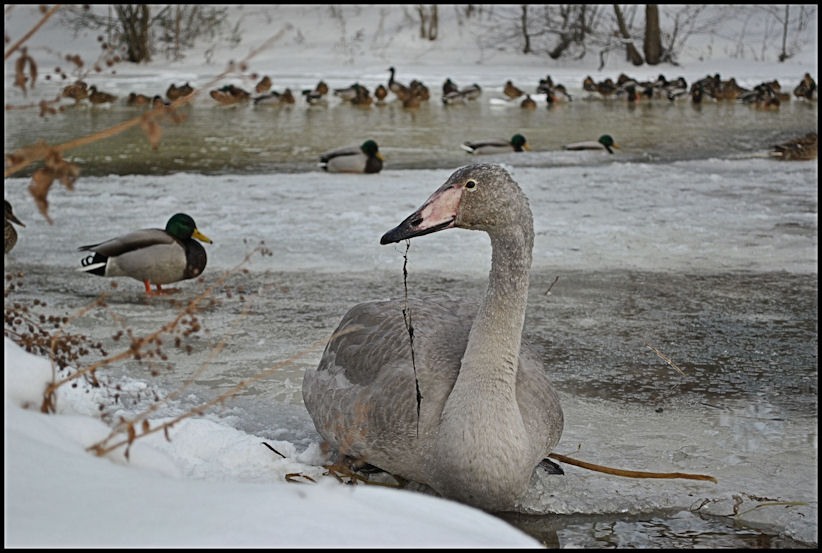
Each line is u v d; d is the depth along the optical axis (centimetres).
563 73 4238
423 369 490
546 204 1343
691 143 2100
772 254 1070
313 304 873
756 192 1439
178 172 1628
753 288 941
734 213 1283
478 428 457
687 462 559
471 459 458
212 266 998
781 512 496
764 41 4584
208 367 700
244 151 1920
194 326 437
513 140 1966
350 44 4741
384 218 1243
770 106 2977
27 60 353
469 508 313
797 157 1789
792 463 558
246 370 697
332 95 3350
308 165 1728
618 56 4688
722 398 665
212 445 516
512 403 464
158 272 882
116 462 356
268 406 630
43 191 321
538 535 473
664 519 492
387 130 2350
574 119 2673
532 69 4391
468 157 1869
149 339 428
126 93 3216
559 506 502
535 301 893
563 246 1101
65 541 250
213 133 2245
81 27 4481
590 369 719
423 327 521
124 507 276
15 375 397
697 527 482
